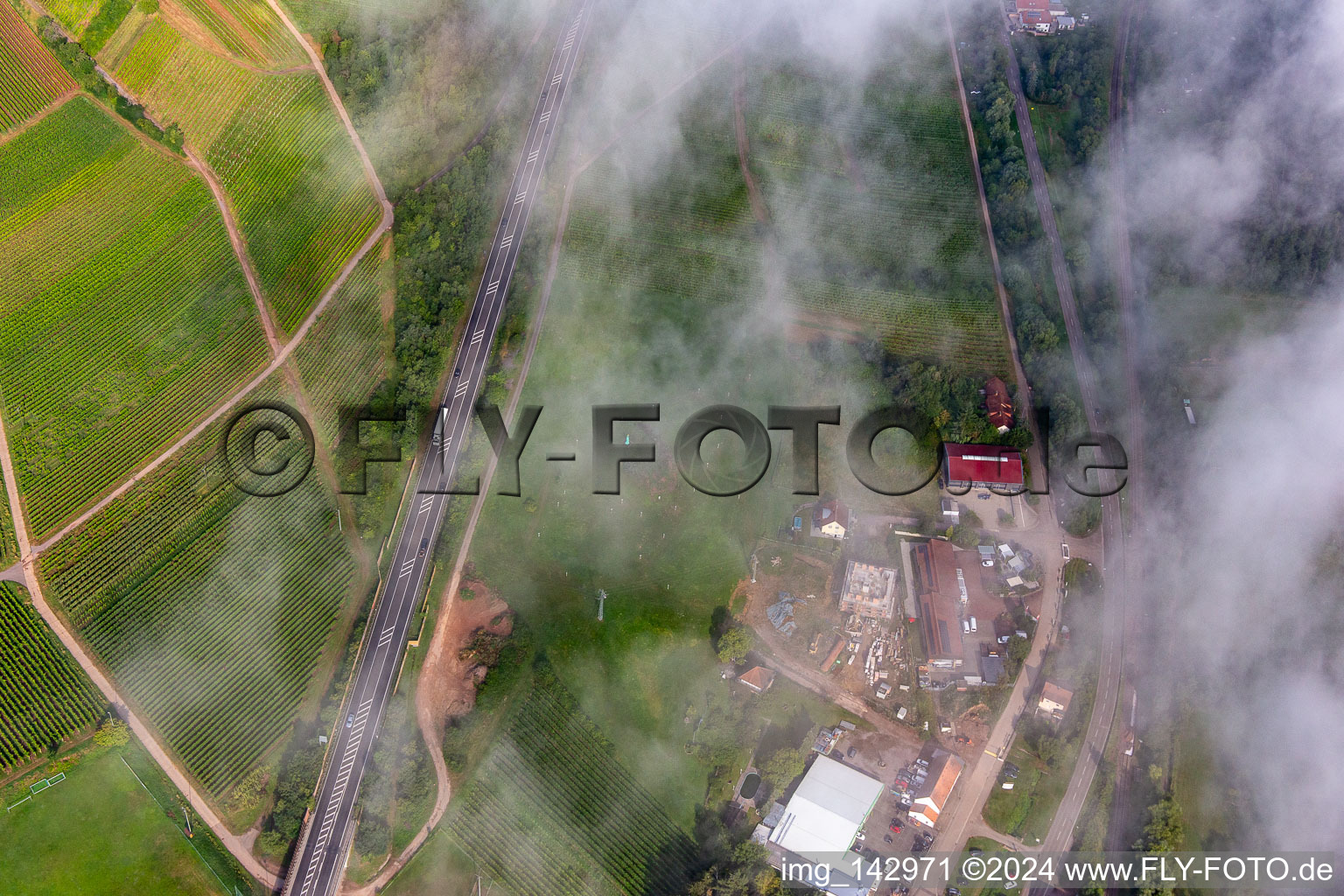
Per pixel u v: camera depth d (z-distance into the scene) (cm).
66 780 14450
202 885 14038
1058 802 15988
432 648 16500
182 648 15888
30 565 16538
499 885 14562
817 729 16438
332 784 14900
